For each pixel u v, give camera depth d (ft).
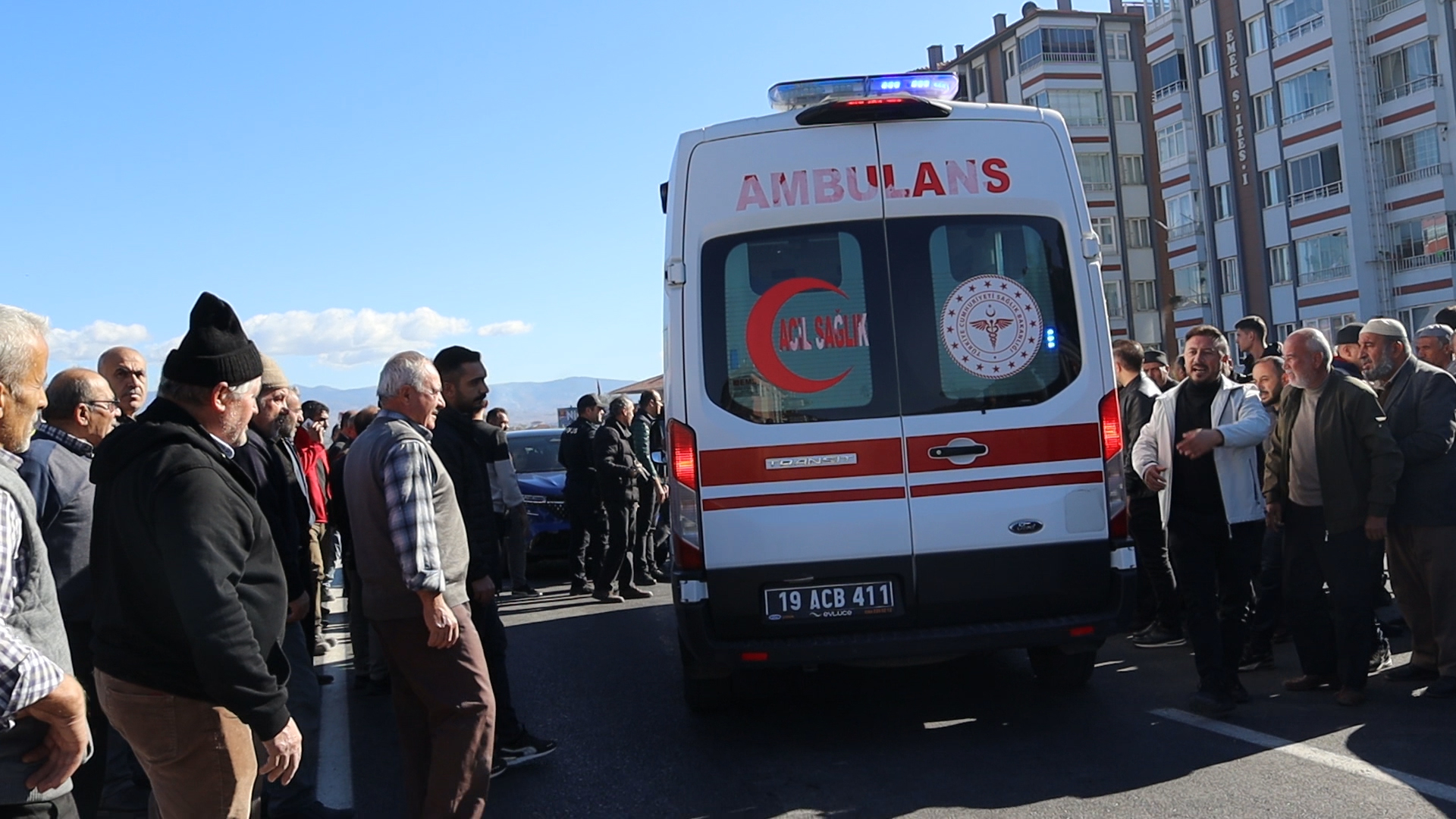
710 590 18.26
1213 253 163.73
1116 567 18.31
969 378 18.42
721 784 17.39
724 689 21.25
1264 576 23.16
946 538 18.19
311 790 16.53
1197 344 19.49
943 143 18.81
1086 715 19.95
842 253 18.56
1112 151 186.19
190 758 10.48
